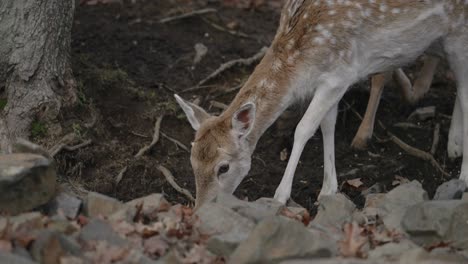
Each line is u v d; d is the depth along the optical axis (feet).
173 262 26.30
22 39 37.55
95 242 26.91
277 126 41.96
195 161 33.58
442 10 35.42
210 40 48.73
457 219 29.66
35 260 25.77
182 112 42.50
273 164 40.47
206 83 45.01
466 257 28.22
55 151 36.88
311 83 34.94
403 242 29.09
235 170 34.01
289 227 27.22
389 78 40.50
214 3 52.65
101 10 50.26
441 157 40.63
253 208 30.45
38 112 37.50
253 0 52.90
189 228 29.27
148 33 48.37
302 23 34.71
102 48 46.44
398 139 41.42
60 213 28.76
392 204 32.35
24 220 27.40
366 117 41.22
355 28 34.60
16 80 37.52
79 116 39.24
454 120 39.86
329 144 36.42
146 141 40.57
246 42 48.96
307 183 38.83
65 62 39.29
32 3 37.65
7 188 28.94
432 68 43.52
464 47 36.40
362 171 39.52
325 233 29.37
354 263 24.77
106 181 37.60
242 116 33.53
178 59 46.50
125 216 29.17
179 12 50.57
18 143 31.65
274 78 34.83
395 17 34.96
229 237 27.96
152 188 38.01
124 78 43.21
